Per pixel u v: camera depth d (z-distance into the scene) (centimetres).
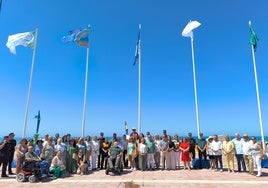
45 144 1245
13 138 1215
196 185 968
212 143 1336
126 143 1448
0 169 1362
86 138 1395
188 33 1856
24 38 1802
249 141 1224
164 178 1116
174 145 1424
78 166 1270
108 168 1222
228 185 964
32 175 1037
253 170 1213
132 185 975
